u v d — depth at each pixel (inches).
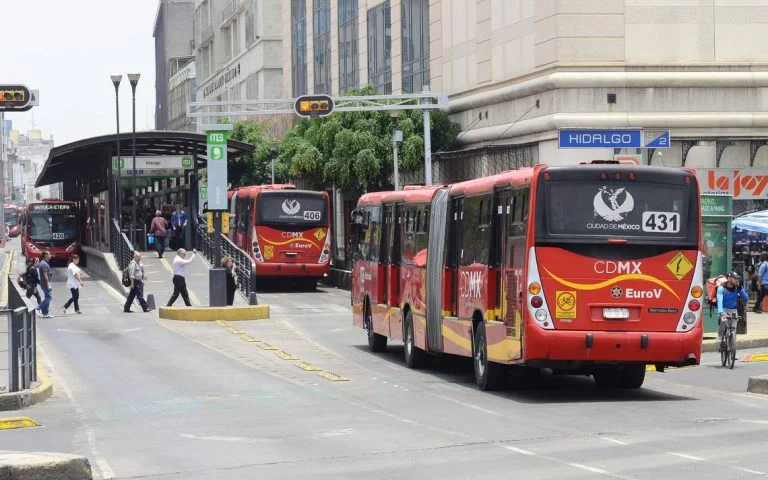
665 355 926.4
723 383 1094.4
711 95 2010.3
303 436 748.0
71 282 1948.8
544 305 916.6
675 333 927.7
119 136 2645.2
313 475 598.2
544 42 2037.4
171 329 1690.5
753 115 2014.0
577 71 1988.2
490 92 2263.8
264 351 1406.3
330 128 2642.7
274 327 1731.1
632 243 925.8
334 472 606.2
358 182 2637.8
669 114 2000.5
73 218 3558.1
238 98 4943.4
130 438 759.1
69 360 1305.4
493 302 1006.4
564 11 1988.2
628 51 1995.6
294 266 2433.6
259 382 1090.7
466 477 581.0
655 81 1989.4
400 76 2834.6
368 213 1471.5
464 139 2437.3
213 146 1913.1
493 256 1007.0
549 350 914.7
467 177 2393.0
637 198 929.5
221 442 728.3
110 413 891.4
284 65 3966.5
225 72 5255.9
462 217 1106.1
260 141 3599.9
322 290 2556.6
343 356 1379.2
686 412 849.5
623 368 1030.4
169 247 2950.3
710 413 843.4
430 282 1181.7
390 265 1346.0
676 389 1041.5
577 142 1566.2
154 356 1344.7
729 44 2015.3
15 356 953.5
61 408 925.8
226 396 984.9
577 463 617.3
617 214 926.4
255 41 4515.3
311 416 850.8
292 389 1033.5
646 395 983.6
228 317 1818.4
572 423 789.2
